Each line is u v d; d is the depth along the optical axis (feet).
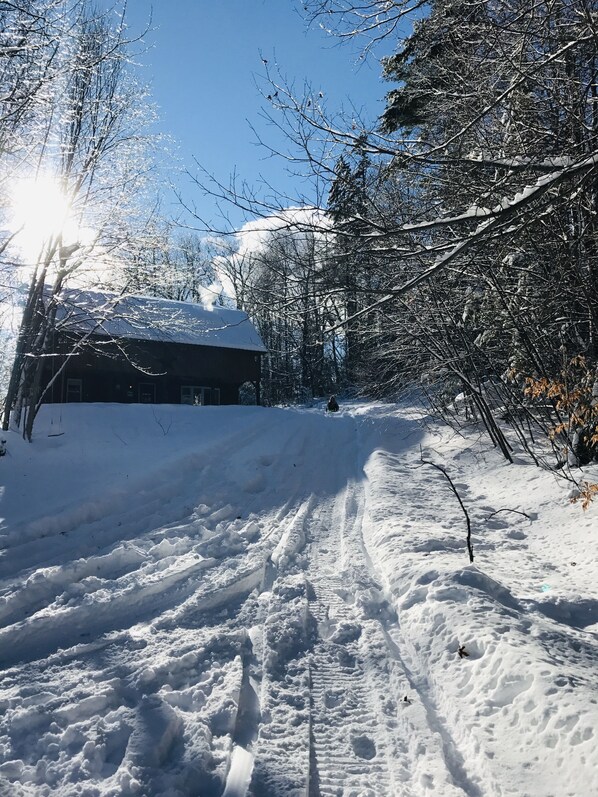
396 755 12.51
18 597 20.79
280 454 53.26
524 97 23.43
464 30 22.02
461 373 45.14
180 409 68.80
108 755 12.09
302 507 36.65
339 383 100.22
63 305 51.21
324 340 17.79
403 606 19.92
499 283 33.91
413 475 44.27
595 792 10.11
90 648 17.20
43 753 12.21
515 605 19.12
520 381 40.88
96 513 33.50
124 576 23.17
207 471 44.68
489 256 27.89
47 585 22.12
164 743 12.24
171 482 40.47
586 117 22.91
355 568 24.66
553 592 20.44
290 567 25.13
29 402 48.47
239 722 13.62
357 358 57.36
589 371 28.73
